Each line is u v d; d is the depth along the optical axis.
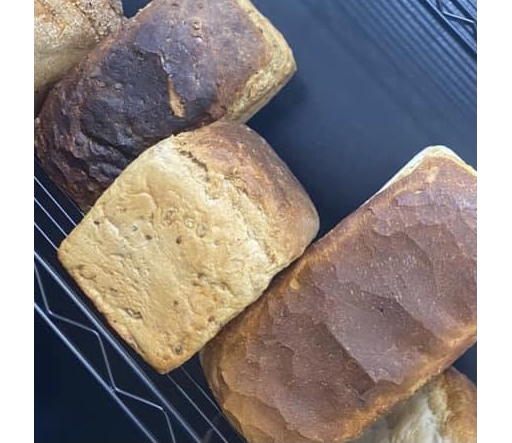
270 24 0.53
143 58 0.48
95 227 0.46
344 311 0.46
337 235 0.46
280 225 0.45
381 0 0.58
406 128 0.58
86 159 0.49
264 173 0.46
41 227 0.57
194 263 0.44
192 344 0.46
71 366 0.60
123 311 0.46
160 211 0.45
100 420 0.60
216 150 0.45
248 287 0.45
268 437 0.48
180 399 0.57
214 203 0.44
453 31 0.58
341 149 0.59
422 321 0.45
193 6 0.48
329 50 0.59
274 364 0.47
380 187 0.58
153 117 0.48
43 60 0.50
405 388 0.46
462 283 0.45
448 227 0.45
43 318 0.57
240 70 0.49
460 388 0.51
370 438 0.52
